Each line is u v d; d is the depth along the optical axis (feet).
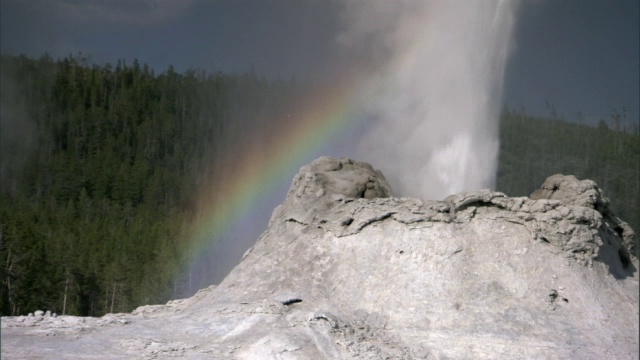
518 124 548.31
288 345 119.24
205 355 117.39
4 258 287.48
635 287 142.41
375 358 118.93
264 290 140.46
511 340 124.57
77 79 612.29
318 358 118.42
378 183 160.66
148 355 116.37
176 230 398.62
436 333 127.13
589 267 138.41
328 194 154.71
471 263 136.77
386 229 143.43
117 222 429.38
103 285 302.66
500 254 137.80
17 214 370.32
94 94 592.60
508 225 141.18
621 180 492.95
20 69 577.43
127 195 485.15
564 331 126.93
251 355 117.91
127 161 524.11
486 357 121.60
